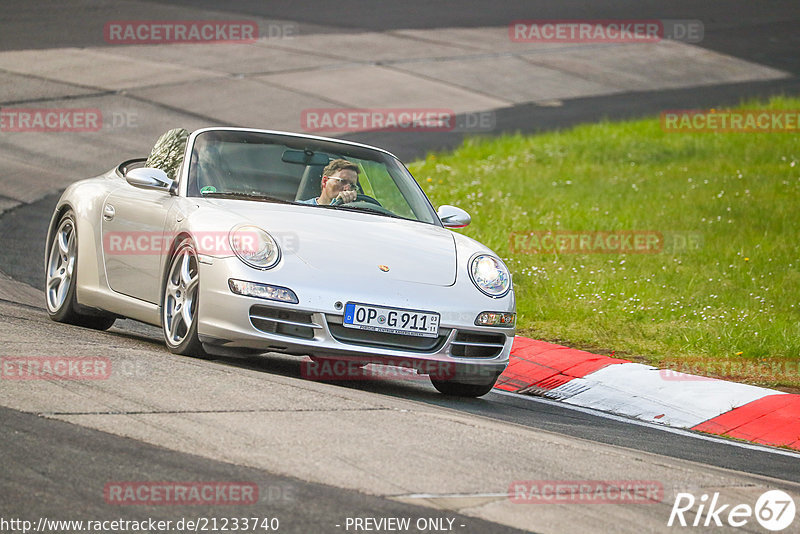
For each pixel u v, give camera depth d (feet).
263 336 65.62
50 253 88.58
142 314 76.64
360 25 342.23
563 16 392.47
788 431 77.00
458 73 290.15
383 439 51.55
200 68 261.85
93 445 46.01
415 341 68.64
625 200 172.55
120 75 244.83
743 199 172.86
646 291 118.21
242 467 45.11
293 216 73.20
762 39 371.97
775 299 117.19
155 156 86.79
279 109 230.89
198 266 68.39
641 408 81.46
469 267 73.46
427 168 192.03
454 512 42.47
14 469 42.32
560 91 284.61
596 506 45.32
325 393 60.49
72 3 332.80
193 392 56.18
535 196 173.99
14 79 229.66
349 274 67.77
